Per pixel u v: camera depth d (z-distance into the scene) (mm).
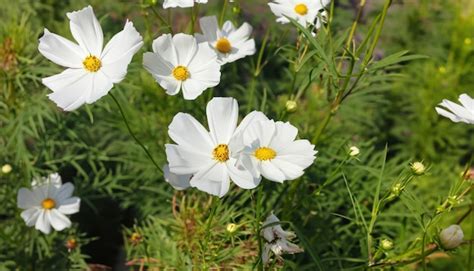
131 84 854
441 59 1205
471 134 1205
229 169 620
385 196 669
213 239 813
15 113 883
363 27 1097
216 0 1192
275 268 741
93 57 659
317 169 884
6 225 912
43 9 1097
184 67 688
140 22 1080
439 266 917
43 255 902
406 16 1184
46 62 881
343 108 970
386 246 672
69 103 646
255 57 1146
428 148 1138
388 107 1184
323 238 856
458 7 1194
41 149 897
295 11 784
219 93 1082
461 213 905
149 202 939
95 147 933
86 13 664
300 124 968
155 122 947
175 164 617
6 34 871
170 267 812
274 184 869
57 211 842
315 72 743
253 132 627
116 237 1025
